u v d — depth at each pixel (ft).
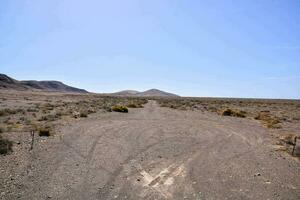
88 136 64.85
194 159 48.26
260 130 91.66
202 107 212.23
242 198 31.71
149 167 42.14
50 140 57.47
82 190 31.63
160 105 218.59
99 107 161.79
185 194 32.17
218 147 59.93
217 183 36.35
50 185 32.50
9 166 38.17
